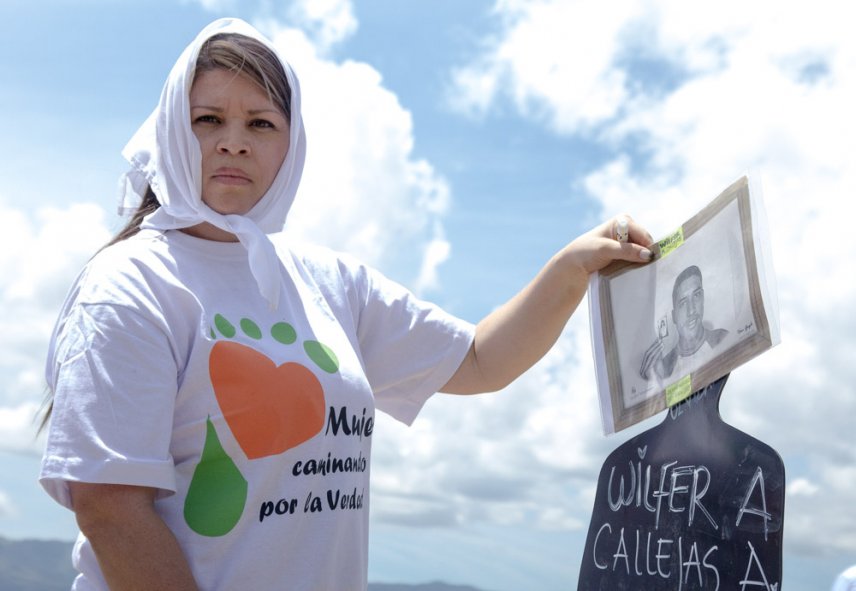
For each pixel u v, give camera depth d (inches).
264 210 60.8
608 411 67.8
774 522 53.7
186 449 54.1
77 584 55.6
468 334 71.6
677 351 63.2
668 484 61.3
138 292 54.0
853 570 57.7
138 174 62.9
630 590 62.0
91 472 50.5
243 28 60.2
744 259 58.4
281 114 59.7
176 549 51.4
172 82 58.5
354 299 66.9
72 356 52.7
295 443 55.0
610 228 69.0
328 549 55.6
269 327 57.5
